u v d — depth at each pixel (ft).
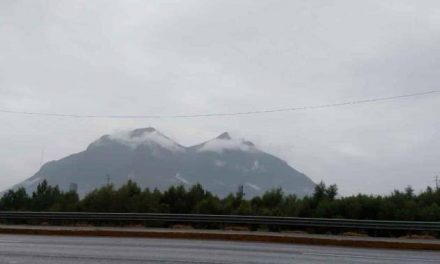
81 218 88.38
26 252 51.83
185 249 57.06
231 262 46.47
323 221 78.38
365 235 79.41
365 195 103.50
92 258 47.55
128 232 75.56
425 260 52.44
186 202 111.14
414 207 98.37
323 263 47.62
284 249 60.80
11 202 134.82
